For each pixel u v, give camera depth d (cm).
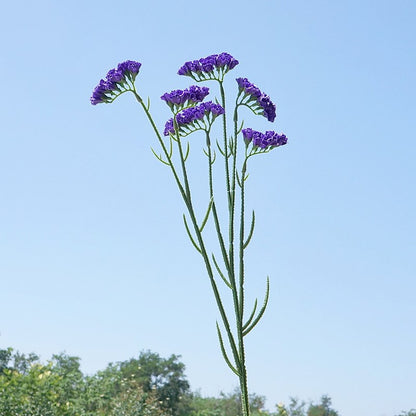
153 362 630
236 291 119
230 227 121
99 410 273
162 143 120
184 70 122
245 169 122
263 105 122
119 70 119
